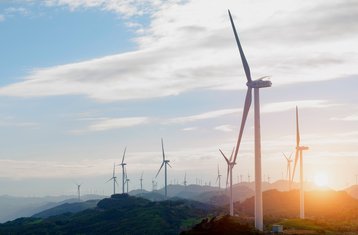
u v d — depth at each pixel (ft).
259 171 527.40
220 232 513.04
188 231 535.19
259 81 520.01
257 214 532.32
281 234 539.70
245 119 538.47
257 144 527.40
